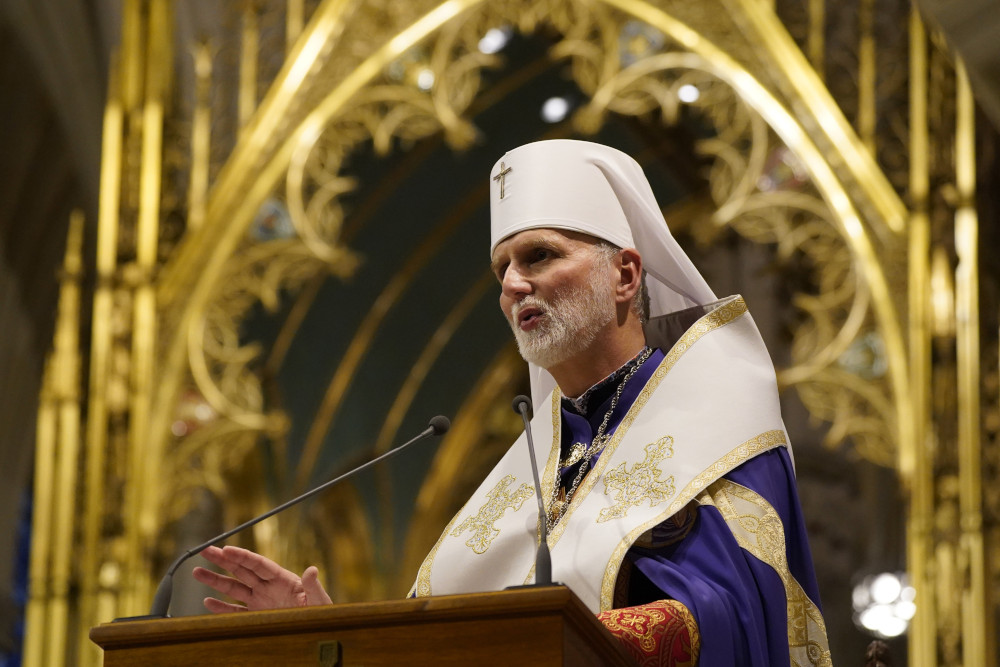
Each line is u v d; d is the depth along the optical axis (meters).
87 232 28.45
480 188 34.50
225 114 25.44
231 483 31.44
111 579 21.75
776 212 23.08
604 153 7.78
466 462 40.38
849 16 25.12
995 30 16.50
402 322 37.25
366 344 36.59
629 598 6.73
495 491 7.48
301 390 34.59
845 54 24.11
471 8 24.30
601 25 23.97
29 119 26.31
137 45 24.17
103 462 22.38
